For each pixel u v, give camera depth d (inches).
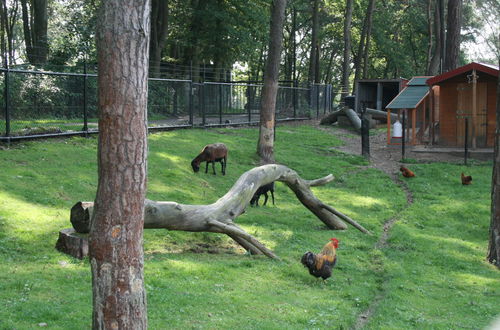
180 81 1056.8
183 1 1721.2
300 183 559.5
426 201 719.7
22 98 795.4
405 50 2630.4
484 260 494.3
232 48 1684.3
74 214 387.5
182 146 871.7
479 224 617.6
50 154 667.4
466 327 319.3
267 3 1688.0
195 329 268.2
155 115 1050.7
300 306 331.0
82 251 383.2
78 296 302.8
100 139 208.5
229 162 834.8
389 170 928.9
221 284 353.7
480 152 1013.2
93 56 1258.0
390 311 338.0
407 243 532.4
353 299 361.7
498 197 483.5
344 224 580.7
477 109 1090.7
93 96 932.0
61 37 1245.7
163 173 694.5
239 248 478.3
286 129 1302.9
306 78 2965.1
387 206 687.1
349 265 447.8
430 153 1064.8
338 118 1454.2
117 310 208.1
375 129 1449.3
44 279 327.3
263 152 887.7
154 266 375.9
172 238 470.6
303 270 413.4
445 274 448.8
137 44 205.9
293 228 560.4
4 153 636.1
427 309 355.3
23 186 524.7
